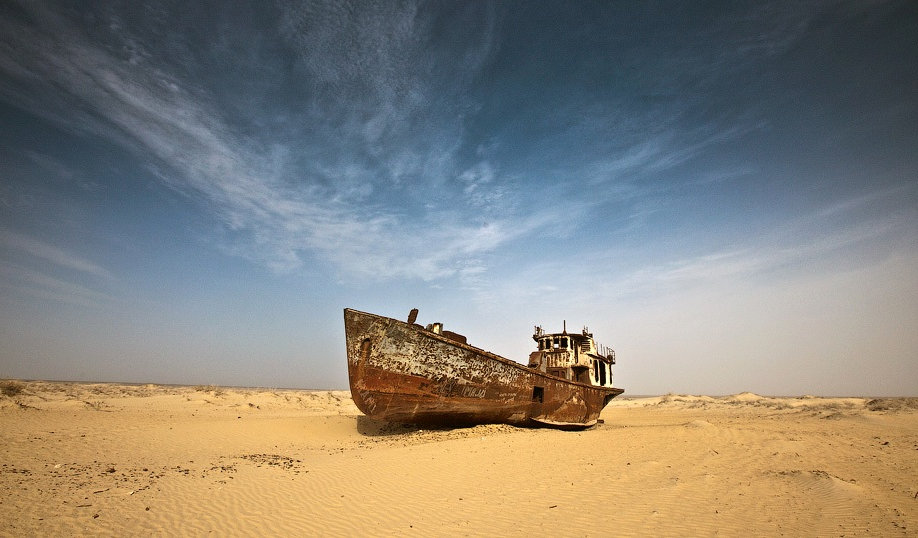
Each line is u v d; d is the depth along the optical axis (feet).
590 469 34.45
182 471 35.06
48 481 30.60
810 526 21.30
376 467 35.73
